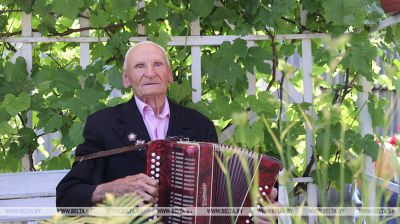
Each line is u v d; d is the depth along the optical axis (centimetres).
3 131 429
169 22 450
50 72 446
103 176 377
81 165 372
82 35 455
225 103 452
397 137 191
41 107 446
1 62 453
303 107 443
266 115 450
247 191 313
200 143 320
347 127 478
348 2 434
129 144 379
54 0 427
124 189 329
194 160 316
